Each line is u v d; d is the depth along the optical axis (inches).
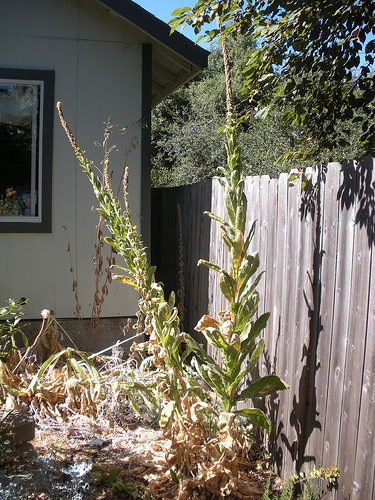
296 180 116.5
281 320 122.2
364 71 146.9
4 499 96.0
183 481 106.3
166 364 121.9
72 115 198.8
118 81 202.1
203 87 698.2
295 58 151.9
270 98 166.6
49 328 177.8
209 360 112.2
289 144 338.0
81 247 201.6
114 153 202.8
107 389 150.0
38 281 198.2
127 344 204.7
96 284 189.0
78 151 132.9
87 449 124.3
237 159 115.0
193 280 215.9
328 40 146.3
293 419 114.7
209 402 147.6
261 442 132.1
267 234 131.8
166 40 191.0
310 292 108.5
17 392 142.3
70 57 197.6
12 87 194.5
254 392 110.5
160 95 288.8
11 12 192.4
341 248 97.7
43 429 132.4
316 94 155.6
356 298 92.4
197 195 212.2
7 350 168.2
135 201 205.9
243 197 113.1
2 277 195.0
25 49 194.1
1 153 195.3
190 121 527.8
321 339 104.0
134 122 204.4
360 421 89.7
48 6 195.0
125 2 183.5
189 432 113.7
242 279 110.4
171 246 263.7
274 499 102.4
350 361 93.7
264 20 148.0
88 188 201.2
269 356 128.7
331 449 99.0
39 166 197.2
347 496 92.7
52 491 101.5
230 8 156.3
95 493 107.0
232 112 117.9
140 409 145.5
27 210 199.3
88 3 197.6
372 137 156.4
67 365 150.2
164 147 591.2
